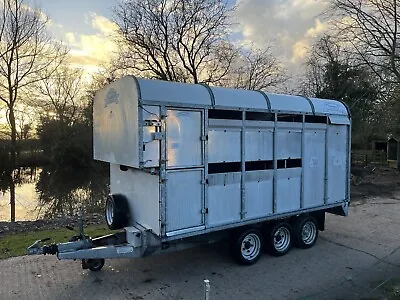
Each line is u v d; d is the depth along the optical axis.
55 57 29.33
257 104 6.04
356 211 10.70
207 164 5.43
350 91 23.03
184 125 5.15
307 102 6.94
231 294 5.02
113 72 21.00
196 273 5.77
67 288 5.16
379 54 19.39
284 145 6.52
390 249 7.04
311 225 7.21
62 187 21.31
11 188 20.81
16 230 8.70
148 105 4.79
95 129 6.20
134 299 4.84
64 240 7.53
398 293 5.05
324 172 7.32
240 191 5.88
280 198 6.49
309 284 5.37
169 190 5.03
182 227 5.19
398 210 10.85
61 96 30.09
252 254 6.23
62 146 28.33
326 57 25.36
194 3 20.72
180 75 21.17
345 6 19.75
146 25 20.66
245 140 5.92
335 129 7.52
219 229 5.61
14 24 26.58
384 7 18.97
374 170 21.53
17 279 5.46
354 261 6.36
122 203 5.86
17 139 28.58
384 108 19.97
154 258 6.43
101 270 5.85
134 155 4.82
